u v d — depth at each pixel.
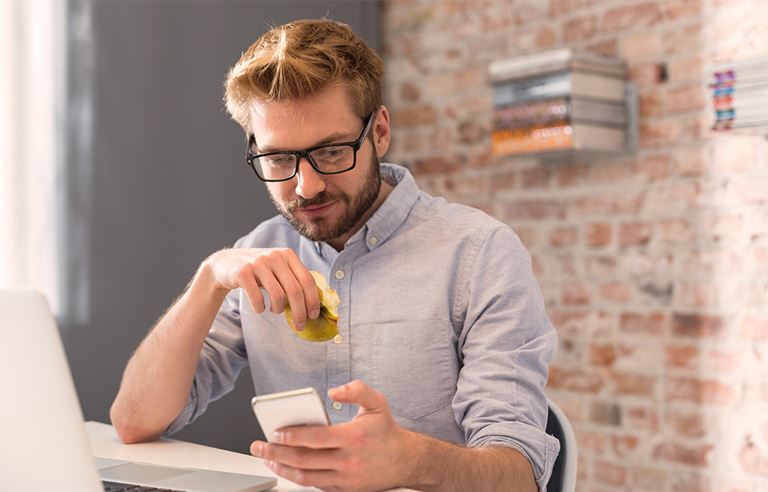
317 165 1.38
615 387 2.55
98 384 2.58
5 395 0.94
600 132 2.45
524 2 2.77
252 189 2.87
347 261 1.52
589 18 2.61
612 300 2.56
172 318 1.43
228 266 1.30
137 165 2.65
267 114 1.36
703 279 2.37
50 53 2.52
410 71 3.10
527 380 1.31
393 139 3.16
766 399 2.25
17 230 2.47
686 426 2.40
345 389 0.98
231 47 2.83
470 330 1.41
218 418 2.79
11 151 2.46
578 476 2.63
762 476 2.26
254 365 1.57
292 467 0.99
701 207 2.37
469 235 1.47
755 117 2.10
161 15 2.70
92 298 2.57
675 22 2.42
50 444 0.94
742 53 2.29
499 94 2.56
